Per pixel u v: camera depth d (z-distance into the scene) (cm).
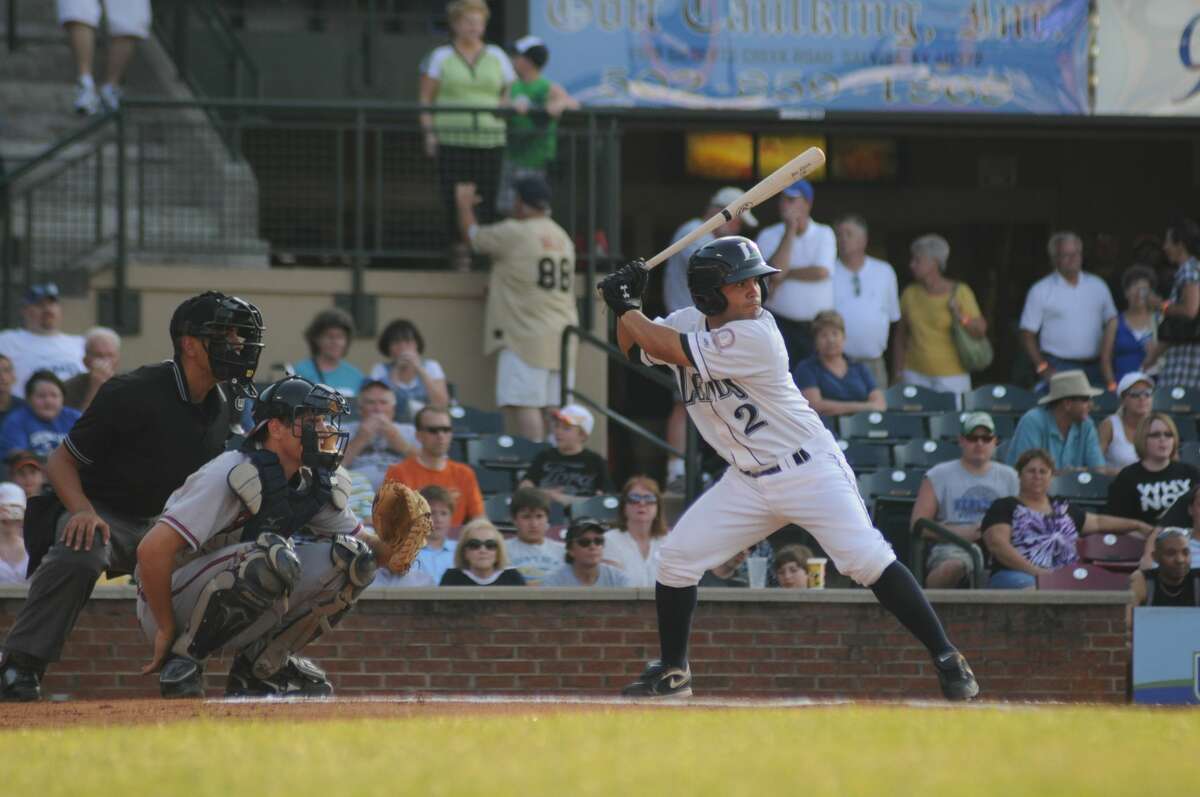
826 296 4516
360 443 3728
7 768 1327
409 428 3881
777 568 3269
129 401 2286
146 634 2344
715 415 2306
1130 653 3114
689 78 4969
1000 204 6216
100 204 4519
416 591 3014
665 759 1273
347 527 2339
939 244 4712
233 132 4703
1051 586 3397
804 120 5028
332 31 5484
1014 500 3453
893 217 6178
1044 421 4003
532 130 4666
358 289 4603
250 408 3628
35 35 5106
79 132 4456
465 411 4162
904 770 1174
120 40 4769
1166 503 3691
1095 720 1658
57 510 2339
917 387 4450
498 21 5397
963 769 1177
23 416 3678
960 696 2247
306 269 4612
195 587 2231
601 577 3250
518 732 1532
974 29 5081
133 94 5134
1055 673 3127
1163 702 3022
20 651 2306
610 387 5244
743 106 4994
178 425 2306
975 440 3616
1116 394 4584
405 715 1877
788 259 4500
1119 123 5166
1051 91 5122
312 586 2252
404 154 4684
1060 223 6228
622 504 3403
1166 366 4478
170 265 4572
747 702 2223
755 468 2295
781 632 3083
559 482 3888
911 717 1703
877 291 4625
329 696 2328
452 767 1236
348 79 5488
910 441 4069
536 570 3356
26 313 4081
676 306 4641
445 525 3353
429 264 4734
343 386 4081
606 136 4762
